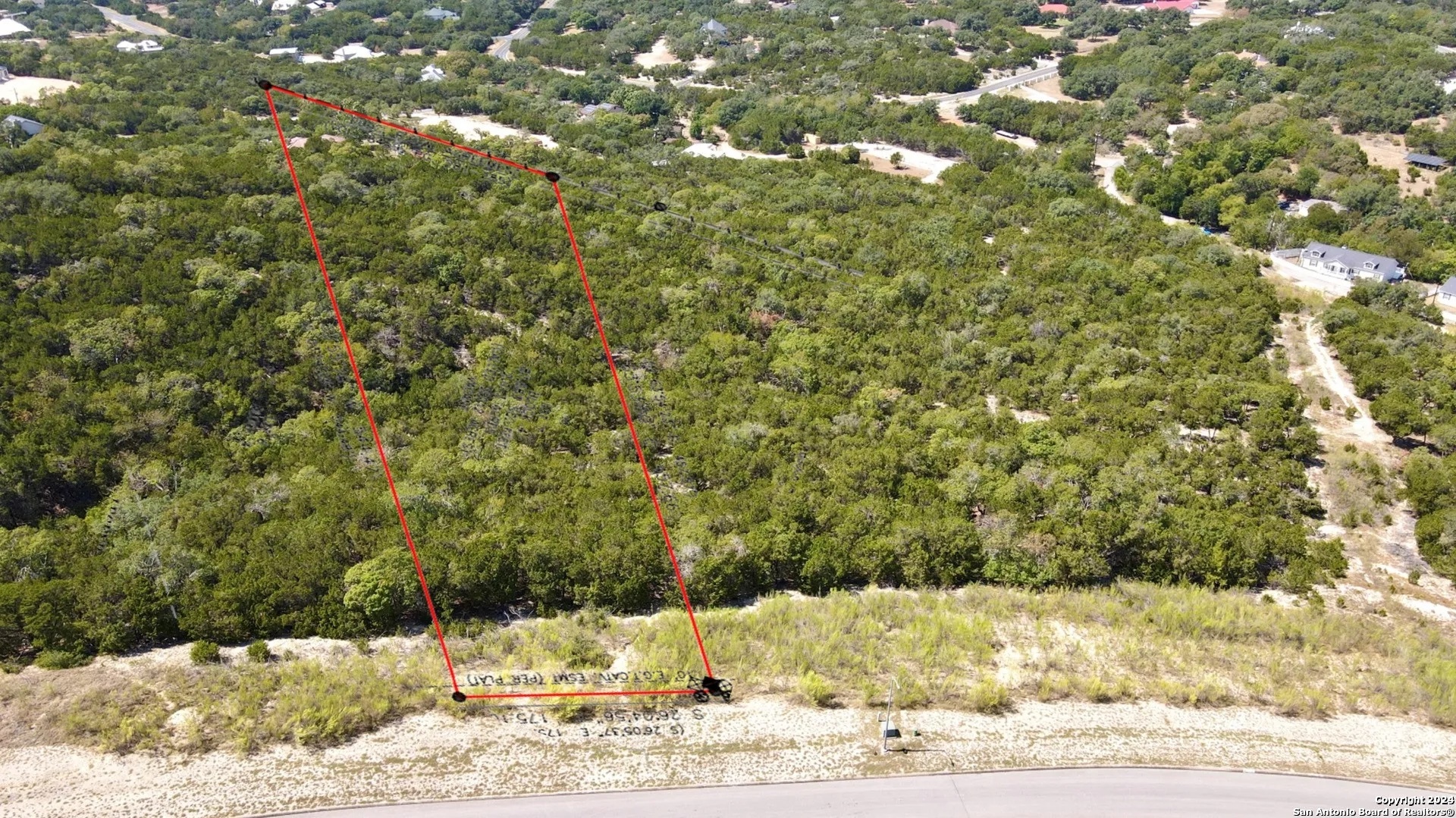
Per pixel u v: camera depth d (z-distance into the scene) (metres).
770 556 54.81
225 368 70.50
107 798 37.66
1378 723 45.03
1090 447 67.19
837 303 89.81
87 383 66.94
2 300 73.06
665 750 41.38
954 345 84.38
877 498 60.59
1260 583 57.66
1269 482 65.38
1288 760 42.34
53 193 88.19
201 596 48.78
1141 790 40.44
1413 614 55.69
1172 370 81.38
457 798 38.72
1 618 46.22
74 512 59.47
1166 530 58.00
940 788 40.12
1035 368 81.81
